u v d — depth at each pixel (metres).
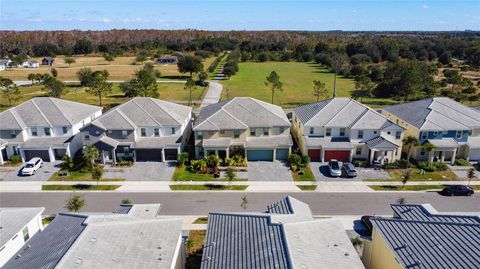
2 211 30.41
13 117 50.19
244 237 24.78
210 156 47.78
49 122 50.50
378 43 193.00
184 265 28.44
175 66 157.12
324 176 45.53
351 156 48.97
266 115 52.09
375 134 49.31
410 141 48.41
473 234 22.56
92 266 21.03
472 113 53.16
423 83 93.31
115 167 47.75
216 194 41.12
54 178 44.81
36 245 24.77
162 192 41.56
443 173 46.69
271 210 30.23
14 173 46.09
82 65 159.75
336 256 23.05
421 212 27.86
